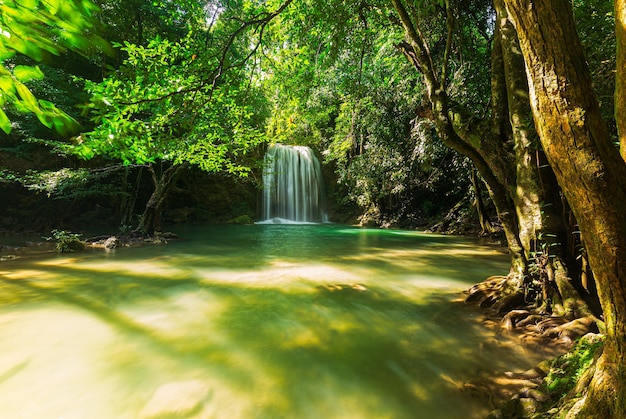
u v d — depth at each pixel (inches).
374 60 555.2
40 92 484.7
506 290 206.7
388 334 175.0
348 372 134.9
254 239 633.6
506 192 214.5
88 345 159.5
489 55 352.2
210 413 108.0
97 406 112.2
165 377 130.7
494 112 212.4
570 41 49.8
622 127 55.8
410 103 558.3
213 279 300.0
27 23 39.1
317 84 385.7
